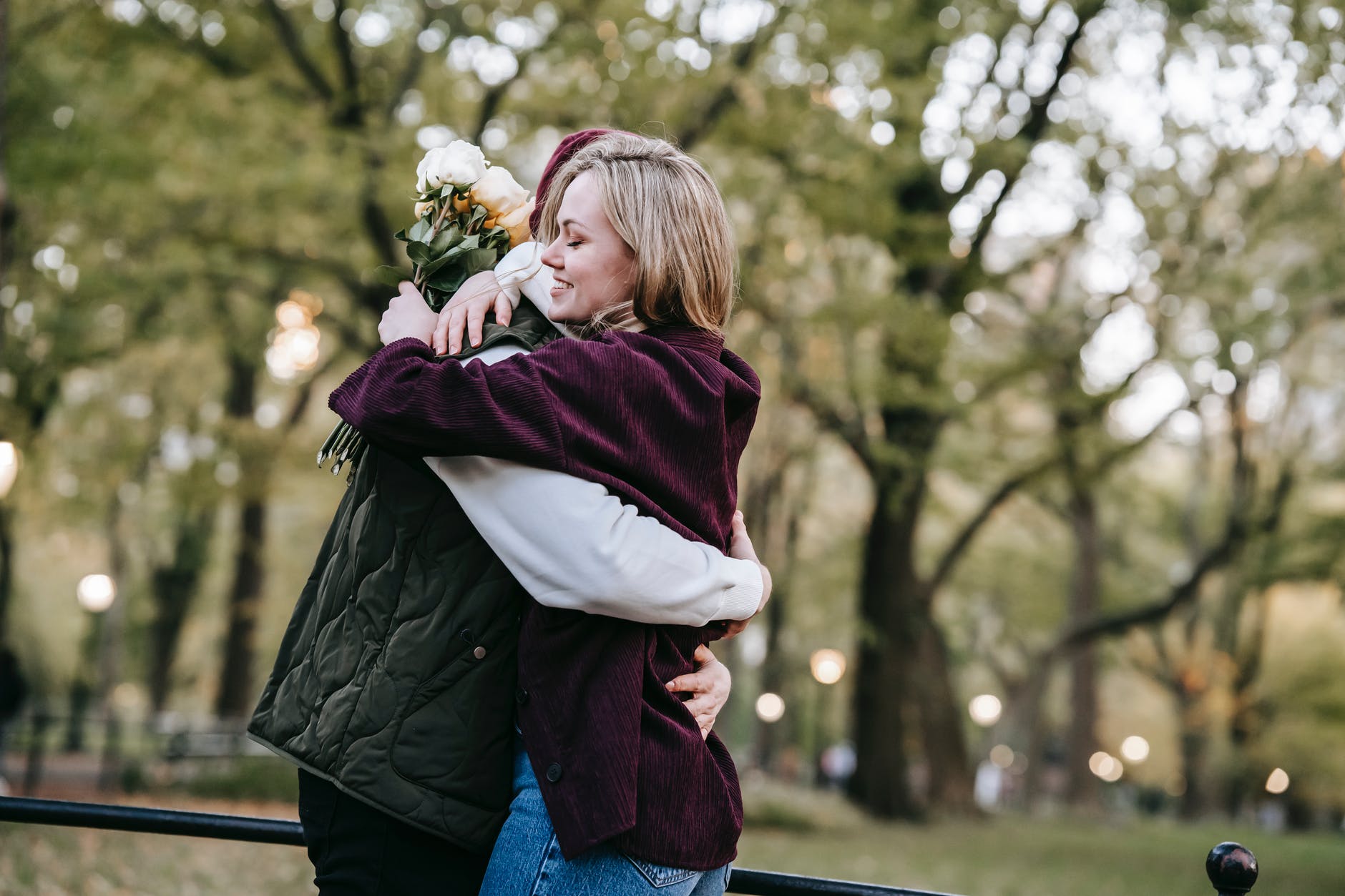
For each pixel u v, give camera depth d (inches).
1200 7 484.1
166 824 81.1
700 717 64.2
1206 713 1253.7
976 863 503.8
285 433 697.0
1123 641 1322.6
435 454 59.2
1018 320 699.4
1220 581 1224.2
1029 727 1217.4
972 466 679.1
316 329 584.4
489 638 61.0
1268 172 566.6
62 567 1247.5
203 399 807.7
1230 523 836.6
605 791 58.1
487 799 60.3
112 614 1001.5
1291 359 813.2
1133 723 1674.5
